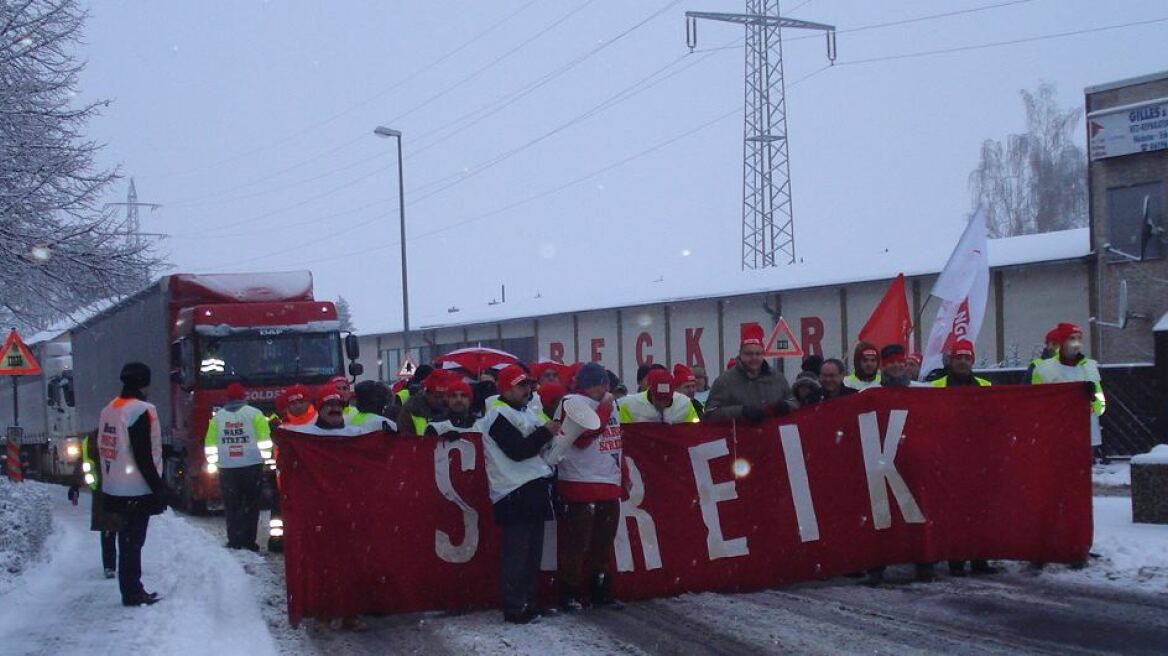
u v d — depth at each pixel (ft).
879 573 31.09
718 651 23.66
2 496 48.47
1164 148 72.33
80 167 52.54
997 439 31.30
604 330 118.11
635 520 29.94
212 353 59.52
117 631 27.89
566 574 28.25
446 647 25.16
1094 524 35.70
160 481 31.71
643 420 31.65
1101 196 75.97
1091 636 23.79
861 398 31.37
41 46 51.34
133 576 31.40
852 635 24.52
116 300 56.70
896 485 31.22
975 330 47.06
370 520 27.99
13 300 53.88
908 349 46.26
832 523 31.07
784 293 96.78
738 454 30.81
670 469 30.40
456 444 28.89
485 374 36.91
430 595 28.58
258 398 59.82
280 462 27.50
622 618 27.55
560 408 27.40
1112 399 62.90
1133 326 74.02
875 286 89.56
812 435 31.14
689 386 37.68
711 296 102.06
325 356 61.52
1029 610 26.40
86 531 53.98
